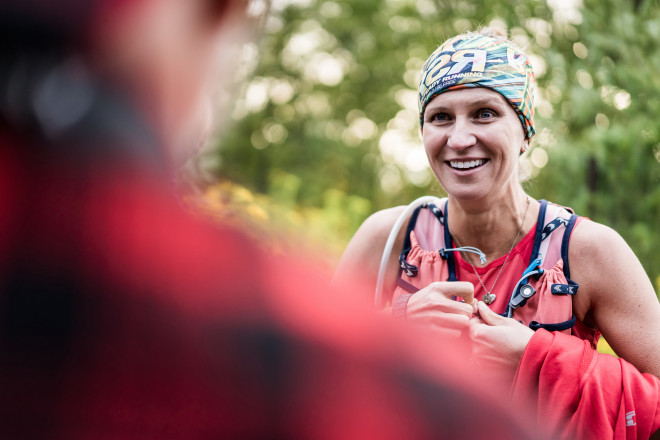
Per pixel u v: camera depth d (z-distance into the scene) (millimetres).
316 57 13984
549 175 3721
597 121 3701
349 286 411
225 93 429
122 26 336
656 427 1629
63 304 312
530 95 1895
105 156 328
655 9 3639
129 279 321
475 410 348
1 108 317
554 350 1665
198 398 320
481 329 1743
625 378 1651
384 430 335
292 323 343
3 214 316
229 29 390
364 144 14227
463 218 1950
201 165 516
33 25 314
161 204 343
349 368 341
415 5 11750
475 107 1840
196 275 334
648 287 1825
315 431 329
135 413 314
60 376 309
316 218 4707
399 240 2082
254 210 1533
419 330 384
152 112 352
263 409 325
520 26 3832
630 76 3557
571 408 1633
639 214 3506
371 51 13930
